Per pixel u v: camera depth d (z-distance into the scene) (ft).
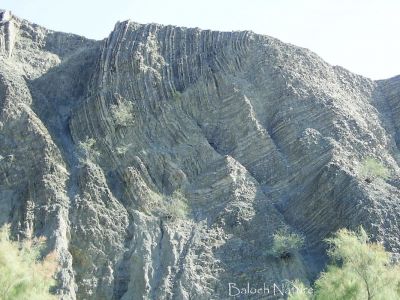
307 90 152.56
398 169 142.00
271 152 140.15
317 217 126.41
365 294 72.08
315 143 139.33
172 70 153.79
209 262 117.50
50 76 157.58
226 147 142.92
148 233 122.21
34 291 74.28
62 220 118.52
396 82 168.96
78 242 118.01
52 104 152.15
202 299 112.06
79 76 158.81
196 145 140.15
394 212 122.21
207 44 160.45
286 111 147.74
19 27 172.04
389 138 153.48
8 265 73.20
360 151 141.49
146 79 148.46
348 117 148.36
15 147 131.34
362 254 73.36
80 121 144.15
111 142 139.13
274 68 156.15
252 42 161.58
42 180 124.36
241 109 146.10
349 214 122.31
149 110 145.18
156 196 129.70
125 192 129.08
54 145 132.16
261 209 127.65
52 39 173.47
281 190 135.13
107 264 117.08
